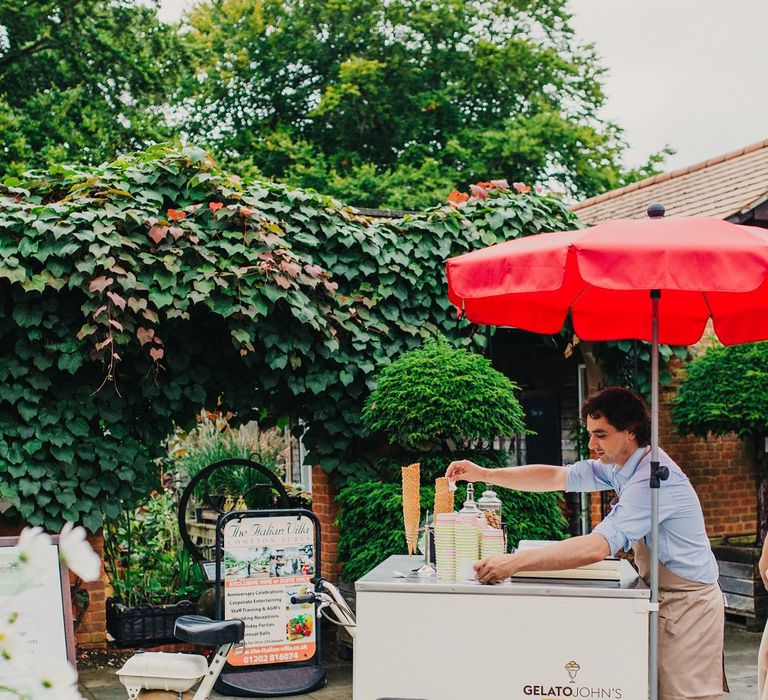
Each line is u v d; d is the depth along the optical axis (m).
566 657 3.33
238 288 6.71
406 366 6.63
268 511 6.29
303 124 22.25
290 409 7.33
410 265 7.57
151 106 19.91
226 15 23.02
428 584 3.40
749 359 7.98
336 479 7.45
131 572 7.49
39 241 6.33
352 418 7.29
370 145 21.97
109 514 6.63
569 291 4.63
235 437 10.64
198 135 22.22
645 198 11.30
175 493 9.62
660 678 3.57
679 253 3.20
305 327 7.05
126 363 6.73
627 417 3.74
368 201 19.36
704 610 3.57
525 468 4.38
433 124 21.66
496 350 10.41
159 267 6.59
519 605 3.36
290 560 6.31
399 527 6.45
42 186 6.97
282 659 6.24
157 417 6.95
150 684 4.59
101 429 6.74
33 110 17.28
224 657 4.55
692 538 3.59
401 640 3.40
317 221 7.40
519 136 20.39
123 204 6.70
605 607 3.33
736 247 3.21
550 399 10.45
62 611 4.23
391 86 22.06
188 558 7.67
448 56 22.52
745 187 9.20
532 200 8.22
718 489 8.98
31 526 6.39
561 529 6.79
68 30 18.16
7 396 6.29
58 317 6.45
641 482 3.56
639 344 8.38
